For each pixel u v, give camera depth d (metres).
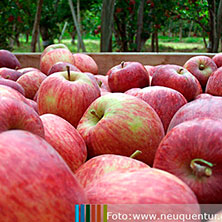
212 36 6.41
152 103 1.47
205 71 2.24
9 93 1.09
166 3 8.04
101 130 1.19
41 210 0.55
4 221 0.53
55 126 1.14
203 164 0.76
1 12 6.74
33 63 2.99
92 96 1.52
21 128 0.83
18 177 0.55
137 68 1.94
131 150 1.17
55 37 10.71
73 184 0.62
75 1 9.62
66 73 1.58
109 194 0.68
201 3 8.15
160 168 0.81
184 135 0.79
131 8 7.13
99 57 2.93
